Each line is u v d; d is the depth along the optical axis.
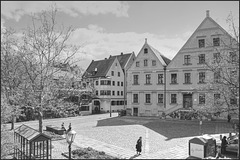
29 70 20.06
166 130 28.55
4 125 14.99
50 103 20.17
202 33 38.16
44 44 21.27
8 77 18.98
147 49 44.44
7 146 15.77
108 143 21.39
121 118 43.19
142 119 40.41
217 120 35.75
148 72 44.03
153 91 43.28
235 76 17.52
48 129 28.36
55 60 21.39
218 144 18.91
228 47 18.75
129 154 17.31
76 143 21.31
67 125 35.06
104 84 61.00
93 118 45.53
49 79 20.14
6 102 15.04
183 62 40.12
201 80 37.97
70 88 22.23
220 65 19.02
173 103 41.03
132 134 26.12
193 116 37.44
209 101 19.80
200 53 38.28
